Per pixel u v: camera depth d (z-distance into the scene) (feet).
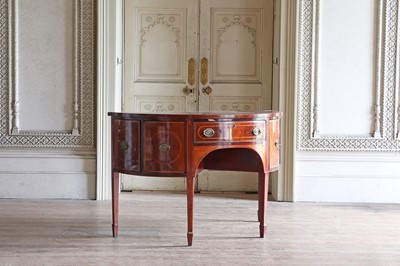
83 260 10.93
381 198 17.47
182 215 15.11
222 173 18.98
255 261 10.94
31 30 17.38
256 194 18.62
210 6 18.80
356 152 17.48
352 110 17.51
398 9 17.26
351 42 17.39
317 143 17.47
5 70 17.40
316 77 17.42
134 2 18.80
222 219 14.66
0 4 17.29
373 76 17.46
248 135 12.07
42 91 17.47
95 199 17.48
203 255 11.32
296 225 14.10
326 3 17.34
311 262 10.92
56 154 17.47
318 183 17.48
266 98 18.85
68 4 17.33
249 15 18.78
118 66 17.93
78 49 17.39
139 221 14.34
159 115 11.69
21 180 17.48
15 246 11.91
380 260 11.10
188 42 18.86
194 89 18.93
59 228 13.53
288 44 17.26
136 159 11.94
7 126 17.43
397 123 17.44
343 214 15.53
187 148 11.69
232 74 18.92
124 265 10.63
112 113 12.32
